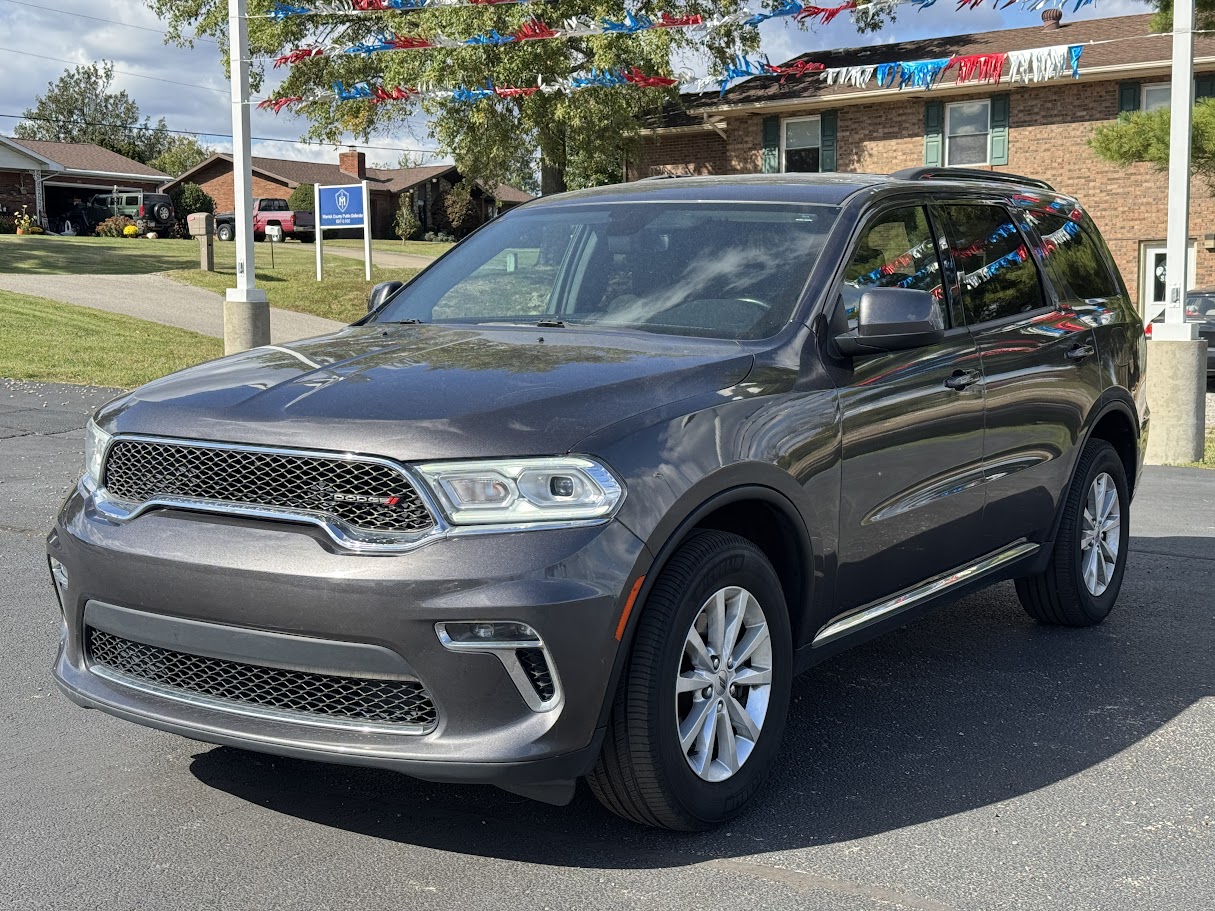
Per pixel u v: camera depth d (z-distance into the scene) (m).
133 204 52.06
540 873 3.31
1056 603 5.71
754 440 3.63
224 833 3.53
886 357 4.29
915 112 28.69
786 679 3.83
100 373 15.32
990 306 5.05
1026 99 27.31
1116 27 28.50
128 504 3.47
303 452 3.20
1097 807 3.80
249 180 13.87
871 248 4.47
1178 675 5.16
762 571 3.68
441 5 13.61
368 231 29.38
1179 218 11.73
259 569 3.16
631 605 3.21
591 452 3.22
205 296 25.34
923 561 4.58
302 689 3.27
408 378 3.55
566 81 14.91
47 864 3.32
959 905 3.16
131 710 3.44
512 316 4.57
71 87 98.00
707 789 3.52
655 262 4.51
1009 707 4.75
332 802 3.75
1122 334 6.00
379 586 3.07
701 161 32.38
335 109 29.94
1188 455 11.88
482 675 3.11
